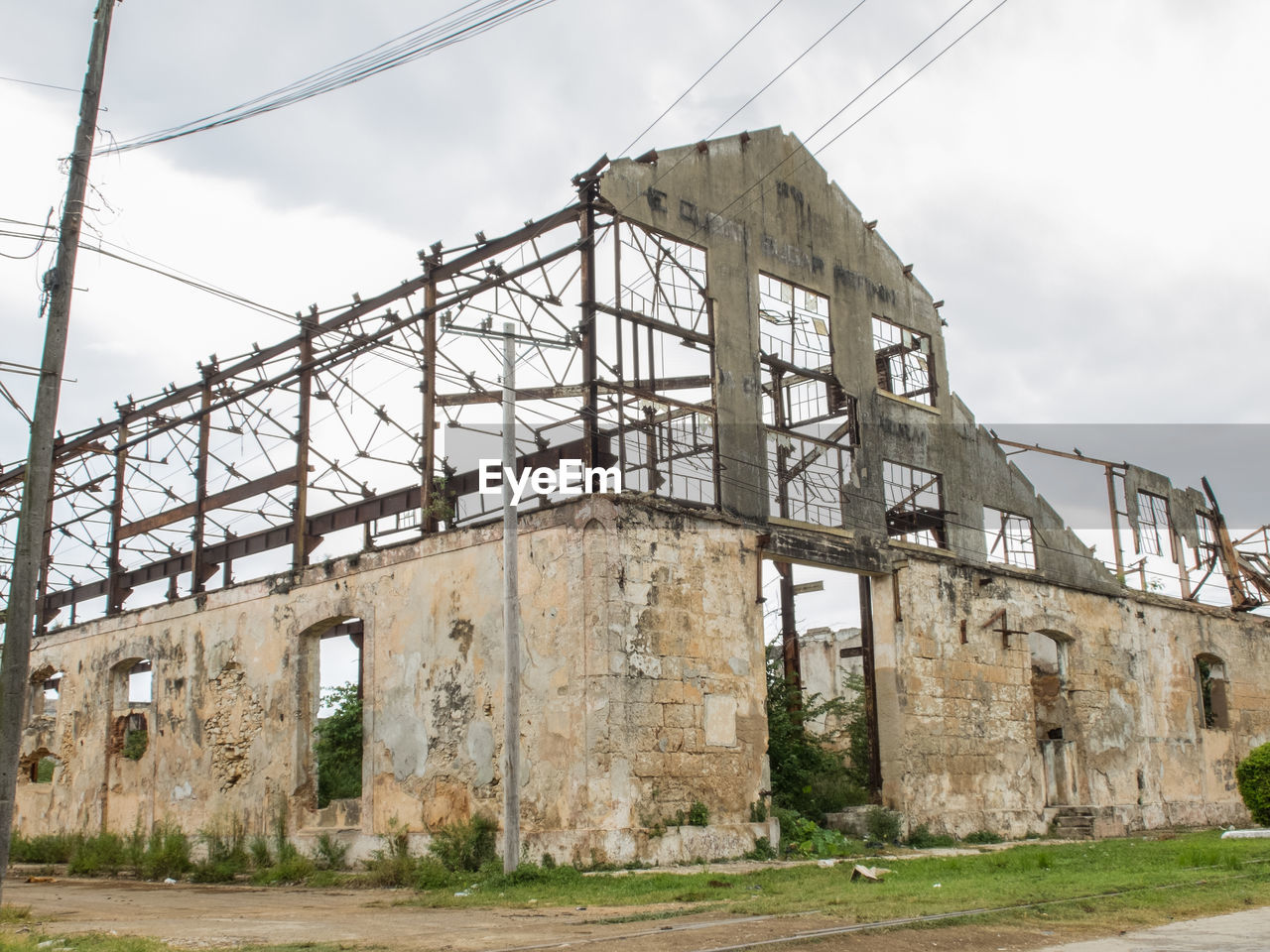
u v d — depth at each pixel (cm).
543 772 1541
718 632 1670
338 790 2511
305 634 1997
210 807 2089
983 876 1277
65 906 1340
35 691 2812
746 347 1878
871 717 2038
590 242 1691
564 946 811
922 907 963
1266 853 1459
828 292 2091
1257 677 2925
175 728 2228
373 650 1834
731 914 987
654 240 1802
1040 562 2388
